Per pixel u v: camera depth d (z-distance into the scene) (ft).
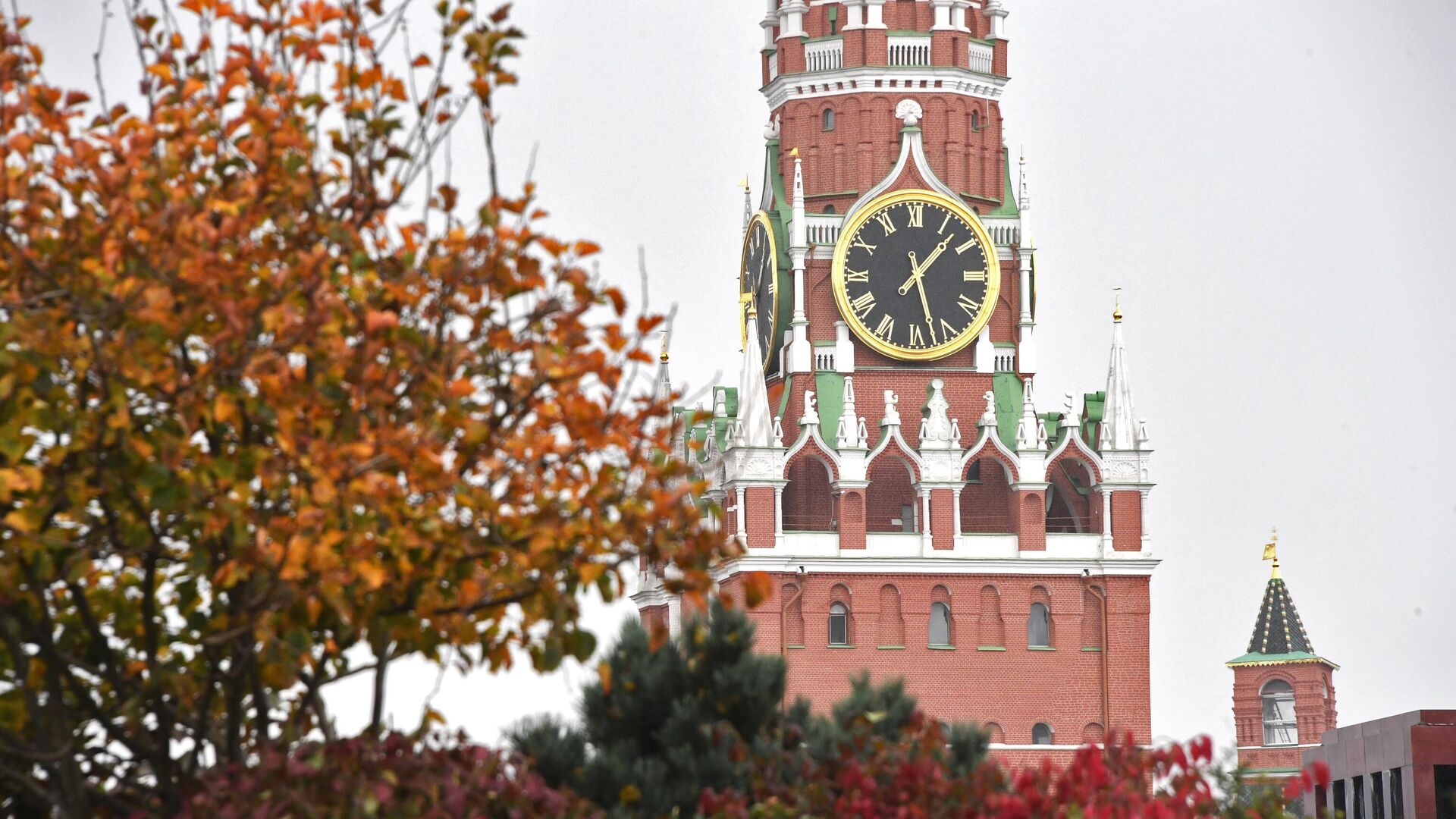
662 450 197.16
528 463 192.44
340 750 189.57
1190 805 251.80
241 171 205.67
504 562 198.80
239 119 201.36
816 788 221.46
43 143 197.16
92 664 208.54
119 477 190.70
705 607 196.34
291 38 203.41
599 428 192.44
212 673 198.29
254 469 190.60
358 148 202.59
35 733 202.59
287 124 201.67
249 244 200.13
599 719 252.21
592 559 193.77
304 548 182.29
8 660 205.05
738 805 213.87
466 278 195.93
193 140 199.62
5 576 183.52
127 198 191.42
